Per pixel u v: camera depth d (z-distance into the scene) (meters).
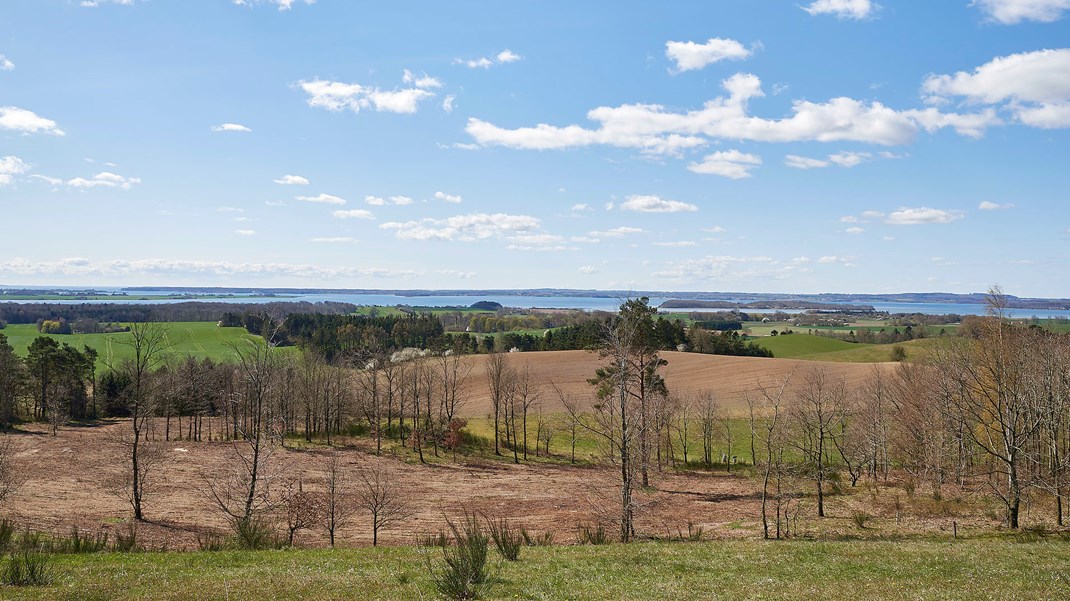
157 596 15.41
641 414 38.03
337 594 15.87
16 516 35.78
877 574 20.12
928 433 49.53
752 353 135.88
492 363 91.19
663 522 44.00
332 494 33.66
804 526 39.12
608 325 41.00
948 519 37.72
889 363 96.25
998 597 15.98
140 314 152.00
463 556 17.59
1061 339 50.06
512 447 80.94
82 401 100.75
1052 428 42.47
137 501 38.91
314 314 157.00
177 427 92.44
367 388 88.12
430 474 64.69
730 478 65.50
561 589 16.95
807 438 59.34
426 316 171.50
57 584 16.62
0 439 71.19
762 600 15.83
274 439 38.19
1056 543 28.25
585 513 47.19
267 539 28.89
